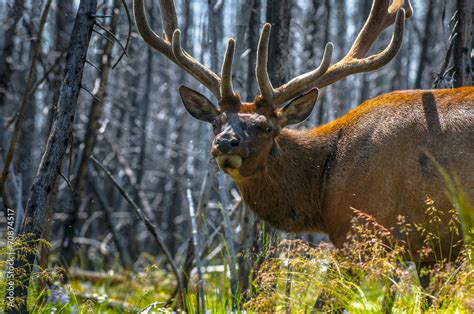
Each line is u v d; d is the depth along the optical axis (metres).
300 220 11.75
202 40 18.56
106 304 14.61
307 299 11.25
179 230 31.64
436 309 9.23
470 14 12.77
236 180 11.57
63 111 10.66
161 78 34.31
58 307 12.37
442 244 10.63
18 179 15.43
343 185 11.09
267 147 11.28
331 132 11.62
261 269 10.09
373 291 10.05
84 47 10.77
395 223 10.69
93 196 25.38
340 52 27.86
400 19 11.70
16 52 28.28
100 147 26.47
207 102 11.69
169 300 14.34
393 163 10.74
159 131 34.47
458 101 10.74
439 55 26.39
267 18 13.90
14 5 19.48
